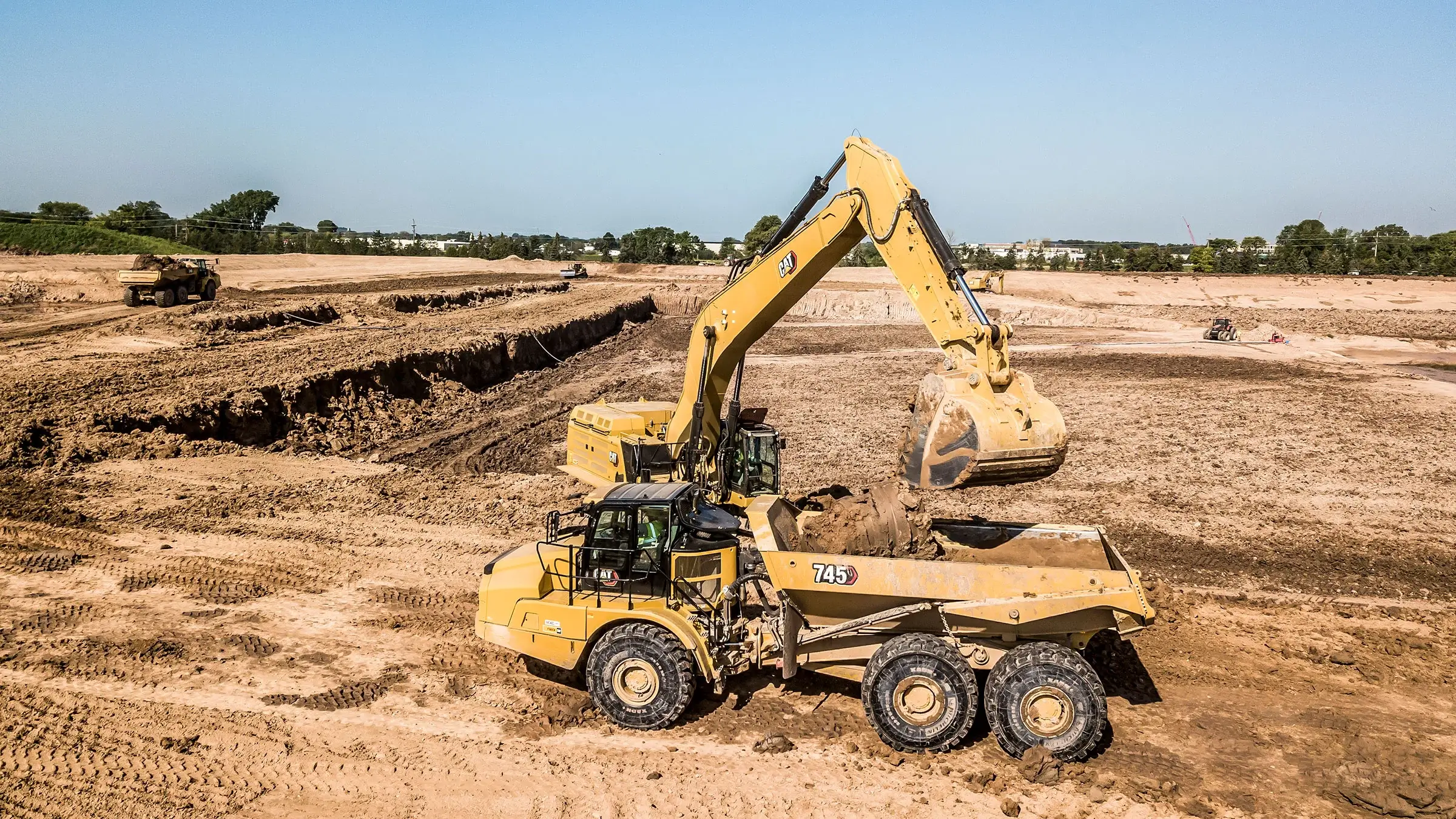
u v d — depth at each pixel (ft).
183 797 24.68
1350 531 52.42
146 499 49.80
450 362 95.45
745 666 30.12
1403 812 25.04
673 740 28.50
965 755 27.58
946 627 28.14
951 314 30.25
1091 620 27.50
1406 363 136.15
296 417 70.74
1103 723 26.58
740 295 40.50
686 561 29.55
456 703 30.58
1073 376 111.55
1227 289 245.86
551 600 30.01
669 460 48.49
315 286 176.35
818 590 28.45
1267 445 73.82
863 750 27.96
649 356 132.98
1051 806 25.25
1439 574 46.09
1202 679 33.81
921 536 32.09
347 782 25.80
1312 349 137.18
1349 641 37.70
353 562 43.37
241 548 44.19
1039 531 33.55
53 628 34.53
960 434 28.50
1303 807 25.61
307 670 32.42
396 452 69.67
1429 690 33.40
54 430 57.11
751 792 25.76
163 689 30.50
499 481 59.31
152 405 62.95
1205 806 25.39
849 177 35.06
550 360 122.21
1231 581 44.68
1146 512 55.57
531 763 26.99
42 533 43.60
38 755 26.13
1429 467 66.95
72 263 174.09
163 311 112.88
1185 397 96.58
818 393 101.24
